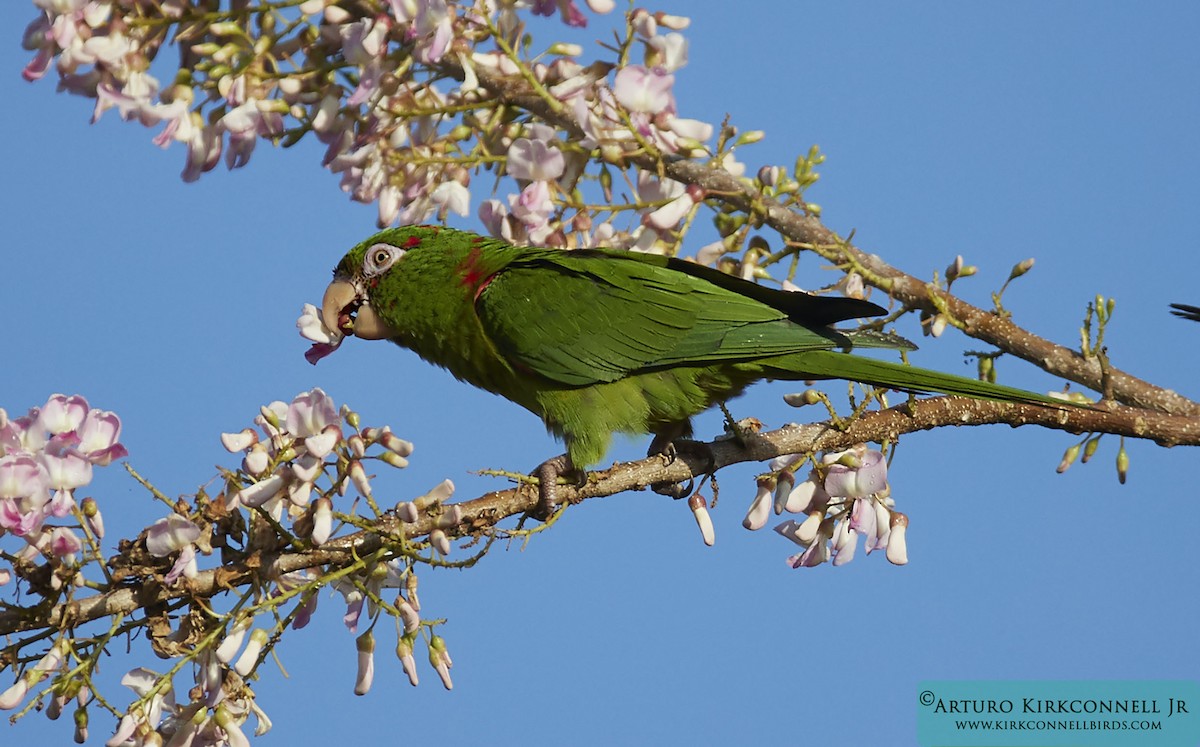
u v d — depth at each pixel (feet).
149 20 35.96
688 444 33.68
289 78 36.73
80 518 26.91
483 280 37.86
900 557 32.24
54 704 26.48
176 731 27.25
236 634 26.61
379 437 27.86
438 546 27.58
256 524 28.04
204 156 36.99
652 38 37.55
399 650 28.17
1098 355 36.09
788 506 31.91
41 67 36.60
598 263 37.45
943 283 37.40
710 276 37.45
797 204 37.50
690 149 37.24
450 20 36.14
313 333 37.47
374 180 37.81
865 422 33.50
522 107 38.24
